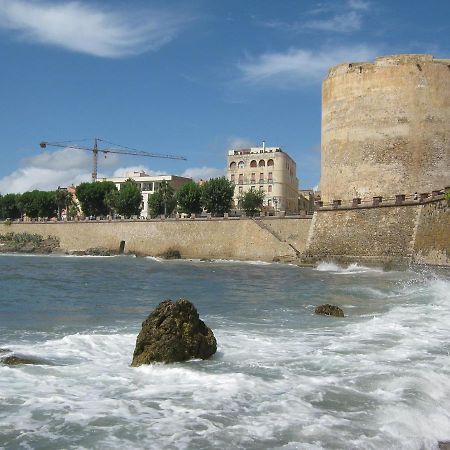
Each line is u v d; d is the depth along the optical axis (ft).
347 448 21.57
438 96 173.88
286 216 206.39
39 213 343.87
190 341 35.78
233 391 28.60
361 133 178.81
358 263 161.89
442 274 118.21
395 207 157.89
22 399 26.76
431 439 23.09
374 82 177.47
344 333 46.73
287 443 21.93
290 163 399.85
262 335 45.78
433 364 34.58
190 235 231.71
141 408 25.79
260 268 165.99
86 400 26.86
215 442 21.95
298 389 28.94
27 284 106.22
